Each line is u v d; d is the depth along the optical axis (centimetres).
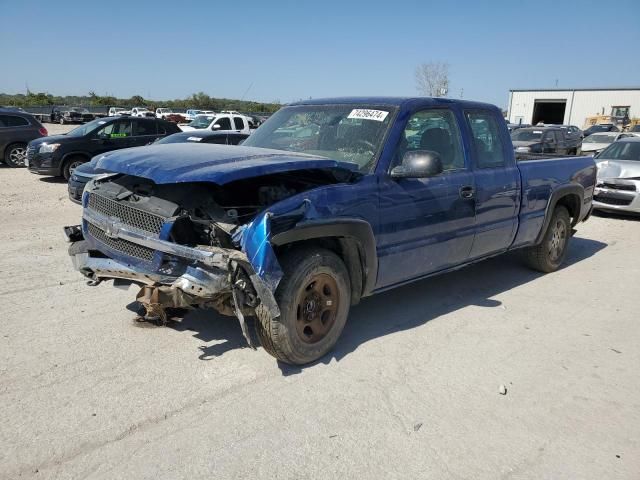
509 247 579
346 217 388
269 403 343
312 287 385
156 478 273
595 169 709
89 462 282
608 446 315
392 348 432
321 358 406
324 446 303
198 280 336
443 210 470
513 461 298
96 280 414
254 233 332
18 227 818
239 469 282
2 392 344
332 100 506
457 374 394
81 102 7494
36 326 444
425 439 314
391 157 429
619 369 413
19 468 276
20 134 1695
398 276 450
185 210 361
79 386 354
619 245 848
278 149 476
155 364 387
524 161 603
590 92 5303
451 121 497
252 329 449
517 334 472
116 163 382
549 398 366
